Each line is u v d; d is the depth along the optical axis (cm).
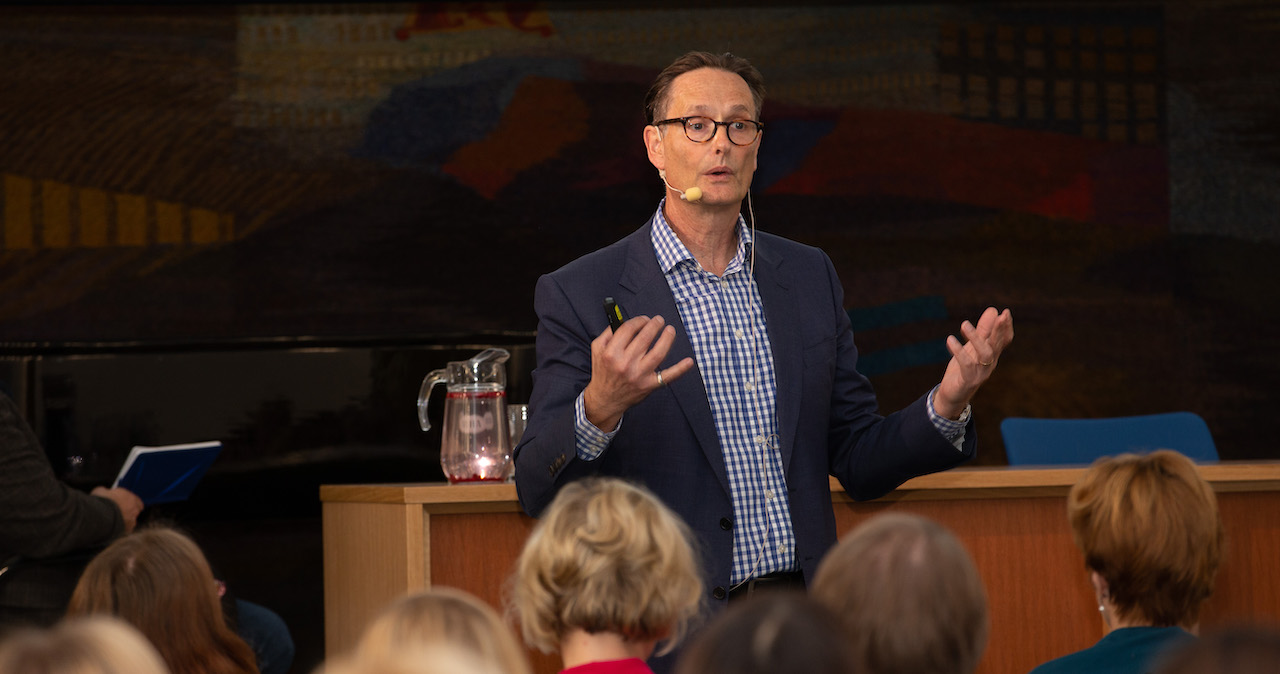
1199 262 1157
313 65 1123
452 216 1133
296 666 877
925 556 212
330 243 1123
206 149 1112
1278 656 130
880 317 1148
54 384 837
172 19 1108
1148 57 1158
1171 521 292
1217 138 1159
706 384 385
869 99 1149
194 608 336
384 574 431
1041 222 1155
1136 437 646
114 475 841
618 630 254
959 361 375
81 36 1099
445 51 1132
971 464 1153
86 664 161
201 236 1111
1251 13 1152
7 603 493
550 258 1140
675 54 1142
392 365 868
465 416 465
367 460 867
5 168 1092
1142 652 292
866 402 420
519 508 423
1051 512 455
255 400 862
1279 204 1157
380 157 1127
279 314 1118
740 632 151
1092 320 1156
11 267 1092
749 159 394
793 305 403
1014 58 1154
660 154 410
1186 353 1159
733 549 375
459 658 151
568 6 1138
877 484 404
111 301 1103
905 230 1151
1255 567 469
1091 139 1158
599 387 341
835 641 150
